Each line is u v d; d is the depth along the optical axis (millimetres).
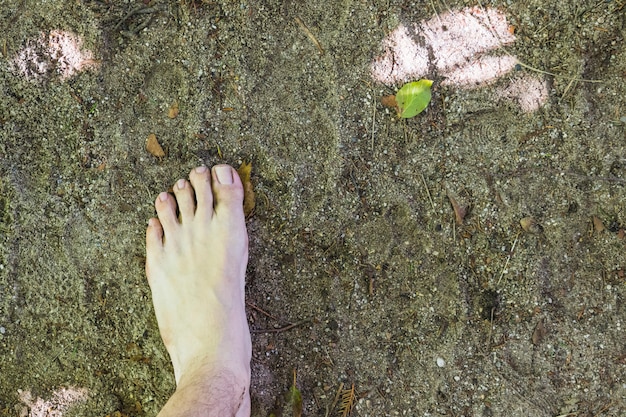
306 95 734
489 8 729
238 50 735
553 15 723
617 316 726
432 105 732
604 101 724
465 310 729
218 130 738
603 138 722
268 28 735
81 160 745
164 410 654
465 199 731
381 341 737
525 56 726
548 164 726
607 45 723
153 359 741
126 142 742
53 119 748
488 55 728
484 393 728
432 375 732
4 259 751
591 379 725
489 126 730
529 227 726
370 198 735
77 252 747
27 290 752
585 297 727
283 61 736
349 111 733
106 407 747
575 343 726
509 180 728
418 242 734
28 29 746
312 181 735
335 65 732
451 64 730
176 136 741
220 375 681
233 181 734
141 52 740
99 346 748
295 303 741
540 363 727
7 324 754
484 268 730
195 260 724
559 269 729
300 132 735
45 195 748
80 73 743
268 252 741
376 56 731
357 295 738
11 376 756
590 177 723
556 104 723
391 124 734
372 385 737
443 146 732
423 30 730
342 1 732
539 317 727
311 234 737
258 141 737
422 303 735
